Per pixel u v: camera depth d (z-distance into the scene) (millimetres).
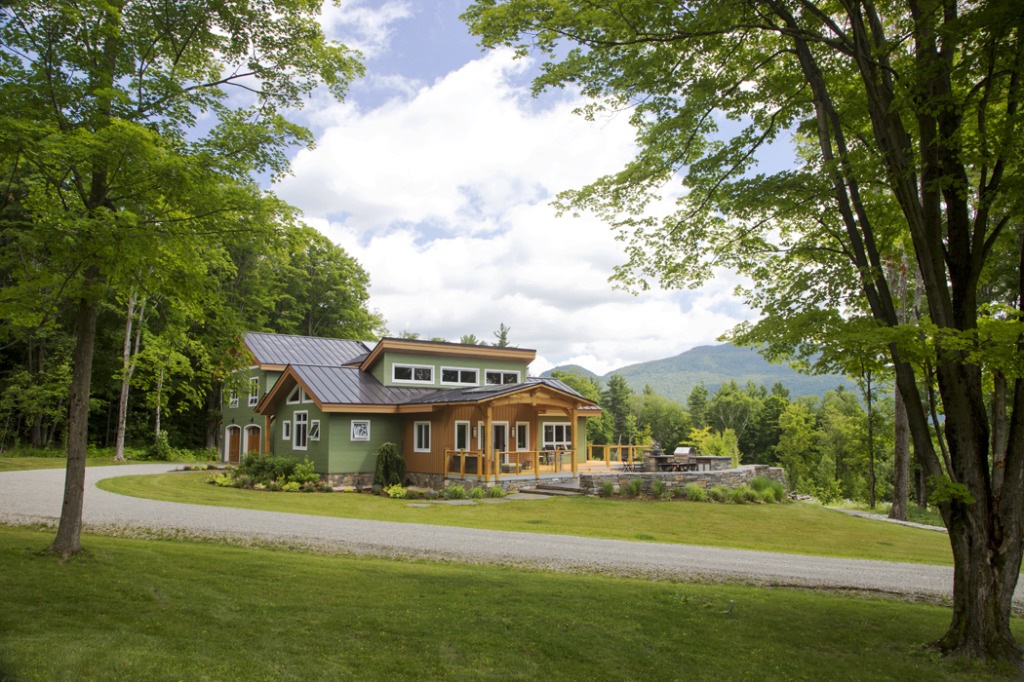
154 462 34969
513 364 32844
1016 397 7594
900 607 9711
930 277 7836
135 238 7621
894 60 8992
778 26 8711
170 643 6250
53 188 8539
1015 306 10766
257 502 18812
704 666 6785
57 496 17047
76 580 7926
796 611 8875
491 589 8969
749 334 8883
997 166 7648
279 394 29375
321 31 10281
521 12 8211
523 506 20062
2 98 7480
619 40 8547
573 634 7340
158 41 9719
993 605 7488
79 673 5375
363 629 7086
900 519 22672
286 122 9438
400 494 22500
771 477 28562
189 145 8750
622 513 19109
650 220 10781
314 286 51594
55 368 34344
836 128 8648
